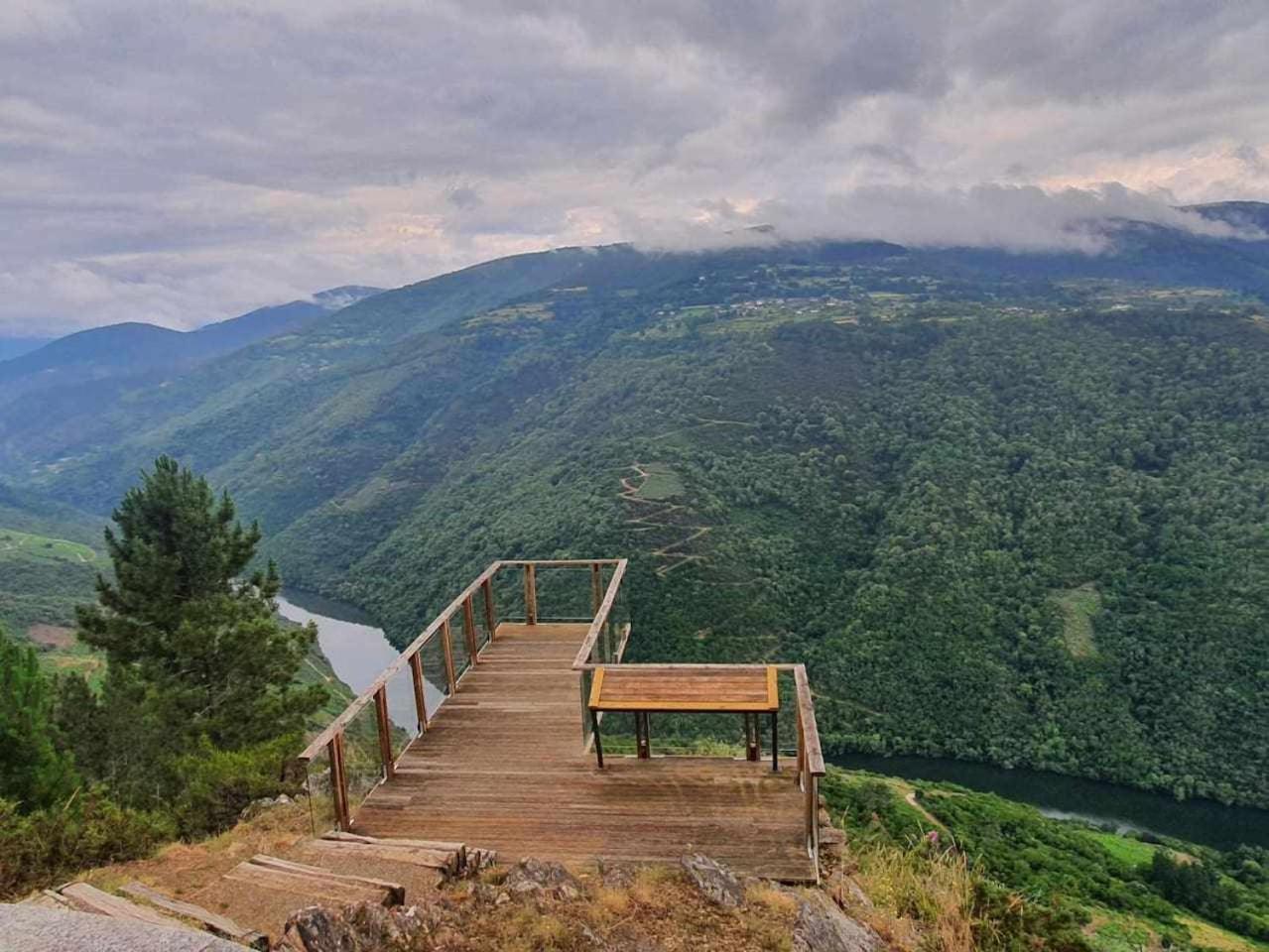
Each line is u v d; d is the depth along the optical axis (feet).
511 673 25.35
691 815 17.28
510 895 12.62
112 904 10.39
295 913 10.19
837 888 14.96
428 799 18.42
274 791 24.75
